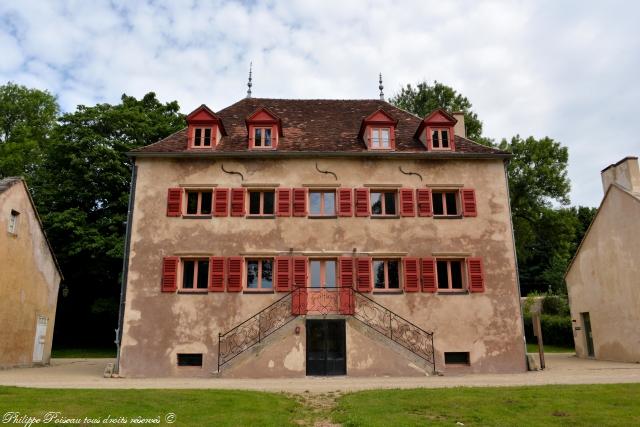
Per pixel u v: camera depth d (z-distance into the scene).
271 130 21.08
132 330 18.62
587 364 20.91
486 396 11.61
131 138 33.25
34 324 22.89
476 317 19.19
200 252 19.44
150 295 18.98
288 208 20.03
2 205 20.67
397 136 22.38
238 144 21.34
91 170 31.39
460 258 19.83
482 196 20.56
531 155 43.56
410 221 20.11
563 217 42.97
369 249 19.72
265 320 18.77
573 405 10.50
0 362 20.27
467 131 42.47
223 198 20.08
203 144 20.83
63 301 34.22
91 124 32.47
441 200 20.80
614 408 10.20
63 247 30.48
